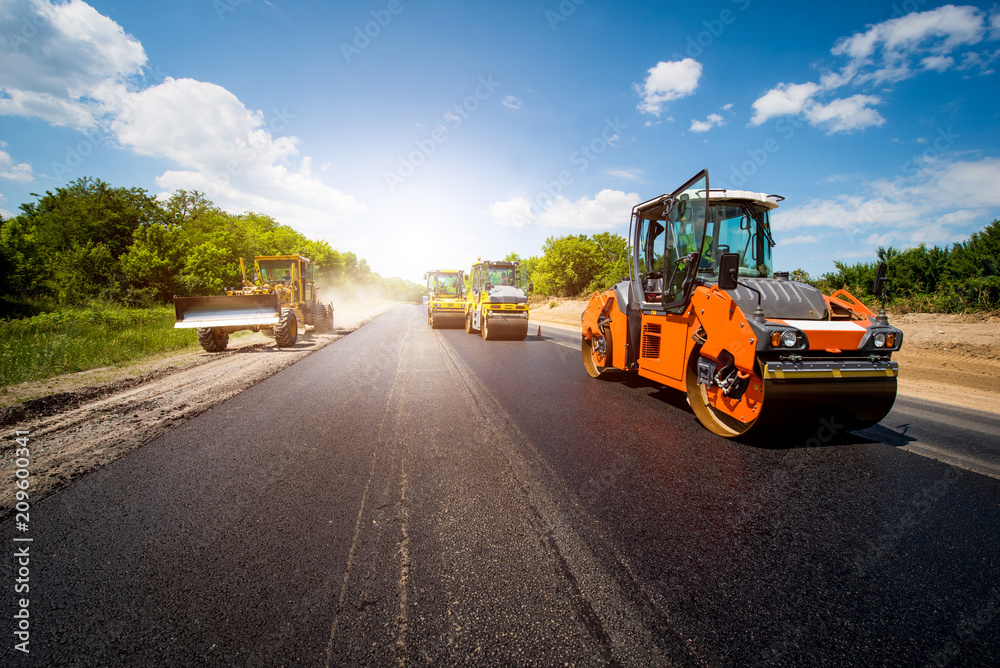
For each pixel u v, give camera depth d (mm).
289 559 2240
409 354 9828
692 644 1695
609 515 2709
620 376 7273
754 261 5145
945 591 2023
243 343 11883
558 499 2916
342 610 1875
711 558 2270
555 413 5016
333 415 4898
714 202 4957
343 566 2182
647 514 2723
